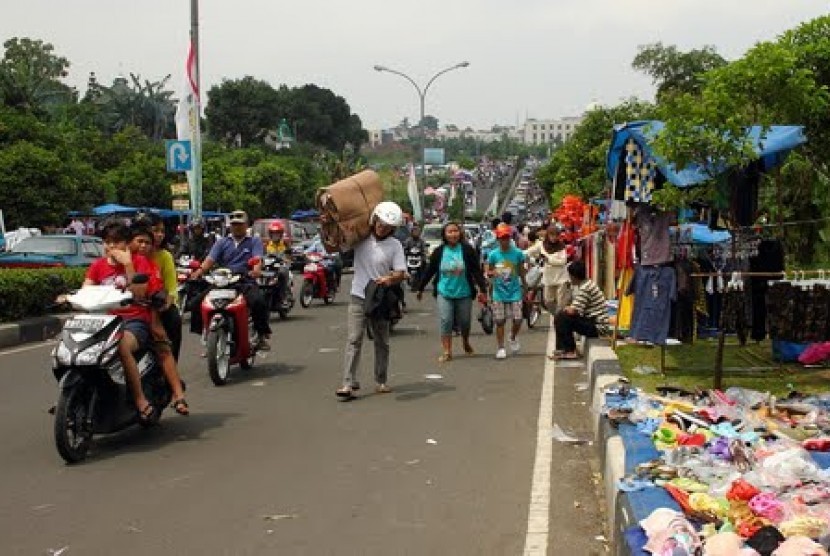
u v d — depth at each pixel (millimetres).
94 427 7160
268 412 8844
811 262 10867
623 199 11102
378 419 8492
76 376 6953
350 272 35344
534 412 8773
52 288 15734
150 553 5090
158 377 7855
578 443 7566
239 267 10953
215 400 9484
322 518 5672
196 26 21453
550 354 12430
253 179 59969
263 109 94188
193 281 10852
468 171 103312
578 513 5793
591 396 9117
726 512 4555
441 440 7656
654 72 28453
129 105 81125
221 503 5980
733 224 9289
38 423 8398
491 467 6816
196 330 10656
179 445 7551
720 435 6109
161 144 67625
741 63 8375
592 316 11922
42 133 37812
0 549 5160
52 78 74062
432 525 5539
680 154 8234
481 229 32531
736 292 8789
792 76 8422
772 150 8914
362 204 9578
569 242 22969
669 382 8914
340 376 10938
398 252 9547
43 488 6348
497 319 12344
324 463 6949
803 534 4133
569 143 42719
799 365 9688
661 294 9555
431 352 13070
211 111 93812
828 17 9992
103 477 6613
